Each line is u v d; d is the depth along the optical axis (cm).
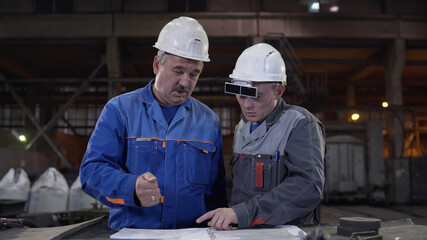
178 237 137
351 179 1345
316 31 1424
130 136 178
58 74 1923
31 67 1800
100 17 1401
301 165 164
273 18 1407
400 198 1412
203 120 195
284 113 181
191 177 181
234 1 1473
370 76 1928
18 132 1294
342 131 1408
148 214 174
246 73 175
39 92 2025
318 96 1334
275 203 156
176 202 177
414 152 2011
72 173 983
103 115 177
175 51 167
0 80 1359
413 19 1466
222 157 205
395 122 1521
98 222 159
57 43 1434
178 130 183
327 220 925
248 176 183
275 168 175
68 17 1403
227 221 149
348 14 1434
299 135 170
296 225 170
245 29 1395
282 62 179
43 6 1453
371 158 1380
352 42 1489
